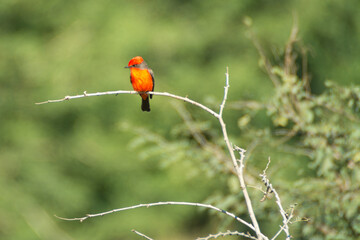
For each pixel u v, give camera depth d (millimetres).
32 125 17422
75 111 16938
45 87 17000
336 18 16781
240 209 6371
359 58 13234
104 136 17172
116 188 17812
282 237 7531
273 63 16312
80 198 17297
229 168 6738
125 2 17984
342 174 5941
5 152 17250
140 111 16625
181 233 18516
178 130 7586
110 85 16578
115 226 17594
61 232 17016
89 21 17625
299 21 16781
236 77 16391
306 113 6355
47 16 17828
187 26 17609
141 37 16875
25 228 16438
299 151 6711
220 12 17672
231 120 13430
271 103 6668
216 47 17609
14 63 17109
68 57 17156
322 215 5988
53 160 17500
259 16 17438
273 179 6445
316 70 16234
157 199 17422
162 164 7293
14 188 16922
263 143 7027
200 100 16781
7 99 17203
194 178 10008
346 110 6234
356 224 5641
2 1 17219
